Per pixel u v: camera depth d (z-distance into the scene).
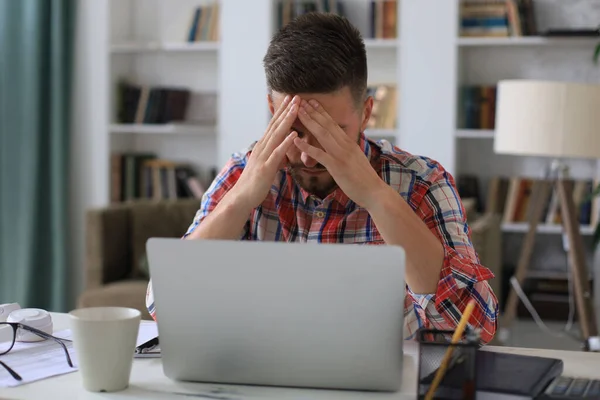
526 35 4.28
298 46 1.46
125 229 3.92
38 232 4.45
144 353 1.35
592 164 4.49
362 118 1.58
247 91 4.47
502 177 4.56
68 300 4.62
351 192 1.43
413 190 1.64
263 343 1.15
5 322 1.39
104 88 4.60
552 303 4.42
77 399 1.12
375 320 1.10
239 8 4.46
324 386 1.16
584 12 4.46
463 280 1.42
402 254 1.06
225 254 1.11
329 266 1.09
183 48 4.59
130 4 4.88
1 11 4.32
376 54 4.61
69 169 4.63
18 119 4.38
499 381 1.10
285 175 1.68
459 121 4.37
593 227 4.32
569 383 1.13
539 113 3.42
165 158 4.89
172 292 1.14
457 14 4.22
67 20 4.54
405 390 1.16
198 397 1.13
